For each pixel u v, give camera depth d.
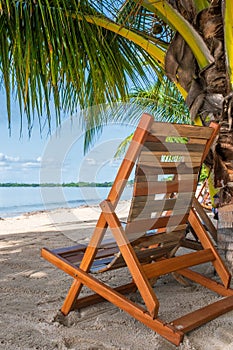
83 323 1.53
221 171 1.96
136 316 1.41
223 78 1.91
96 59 2.41
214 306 1.58
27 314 1.61
